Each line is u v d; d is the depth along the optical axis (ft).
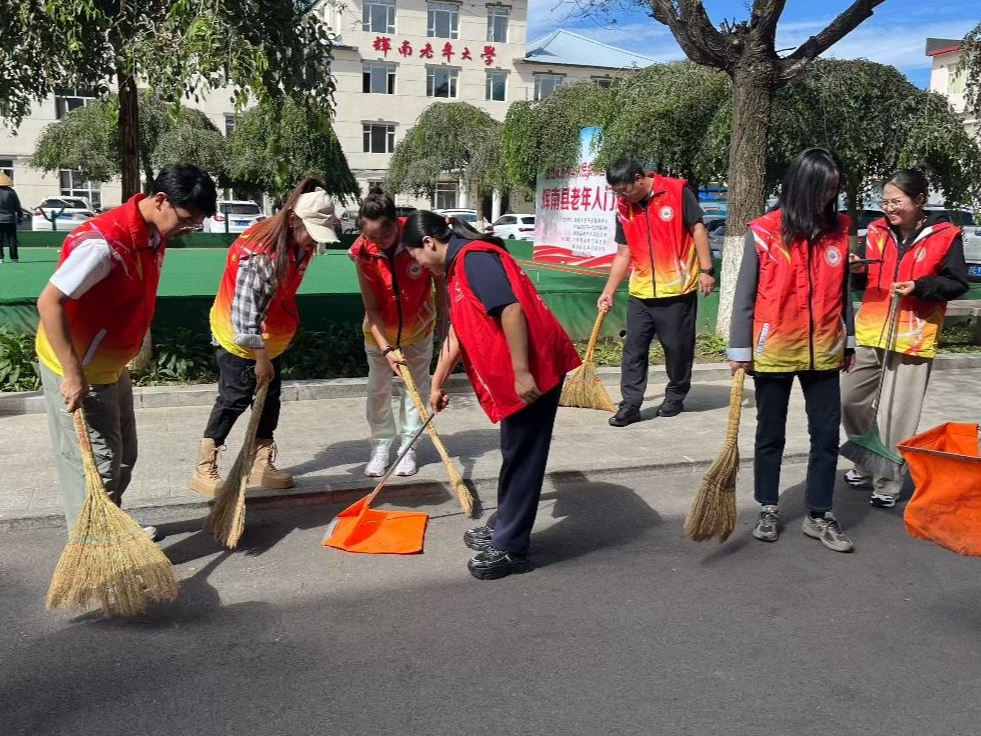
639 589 12.50
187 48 18.35
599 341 29.45
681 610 11.85
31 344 23.06
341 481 16.30
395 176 91.25
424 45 128.57
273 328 14.67
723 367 26.35
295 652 10.61
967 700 9.76
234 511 13.21
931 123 39.09
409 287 15.66
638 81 45.68
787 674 10.25
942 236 14.60
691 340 21.21
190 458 17.40
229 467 16.97
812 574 13.07
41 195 115.96
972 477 12.41
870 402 15.98
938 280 14.47
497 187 85.61
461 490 15.24
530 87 135.13
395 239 15.29
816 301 13.12
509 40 132.87
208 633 11.04
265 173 74.79
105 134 78.64
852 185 41.04
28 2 18.92
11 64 21.15
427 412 16.38
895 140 40.19
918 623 11.57
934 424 21.81
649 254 20.48
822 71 40.27
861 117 40.22
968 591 12.55
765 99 27.66
